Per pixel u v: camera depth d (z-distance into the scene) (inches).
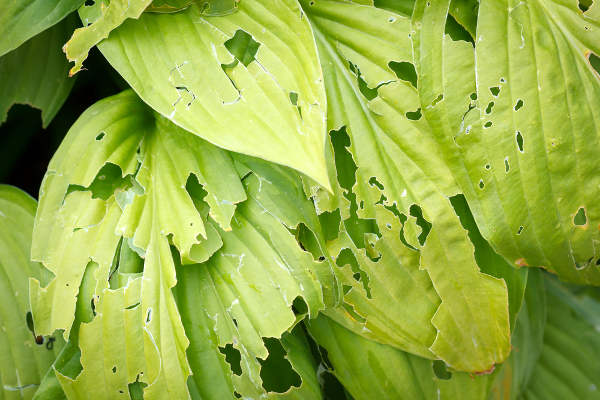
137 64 24.5
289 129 23.7
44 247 24.6
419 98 25.2
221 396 24.7
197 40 24.7
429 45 25.3
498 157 25.1
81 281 24.6
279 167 25.3
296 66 24.3
